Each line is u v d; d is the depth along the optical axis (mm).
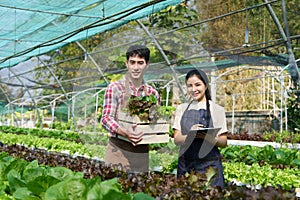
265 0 10867
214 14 15297
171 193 3646
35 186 3209
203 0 15398
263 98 23062
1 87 27094
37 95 27078
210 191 3752
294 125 17844
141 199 2979
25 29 13695
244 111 21766
